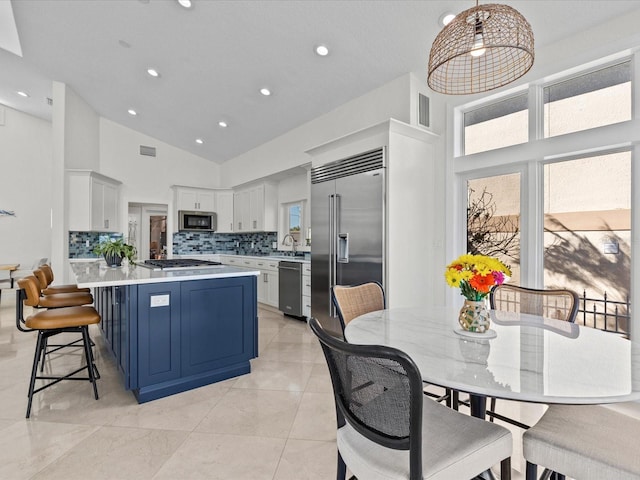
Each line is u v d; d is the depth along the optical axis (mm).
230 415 2203
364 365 998
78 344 3686
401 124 3191
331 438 1955
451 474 1008
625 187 2445
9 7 3678
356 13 2857
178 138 6578
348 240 3615
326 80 3822
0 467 1684
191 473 1656
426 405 1327
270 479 1623
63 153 4953
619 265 2471
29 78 5133
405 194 3328
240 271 2900
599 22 2426
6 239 6660
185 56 3973
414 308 2082
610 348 1313
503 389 965
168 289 2482
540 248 2871
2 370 2930
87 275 2584
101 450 1828
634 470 955
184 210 6840
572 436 1120
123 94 5227
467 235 3391
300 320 4754
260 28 3264
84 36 3947
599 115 2559
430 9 2662
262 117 5039
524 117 3000
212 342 2693
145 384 2381
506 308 2211
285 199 5883
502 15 1587
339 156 3762
